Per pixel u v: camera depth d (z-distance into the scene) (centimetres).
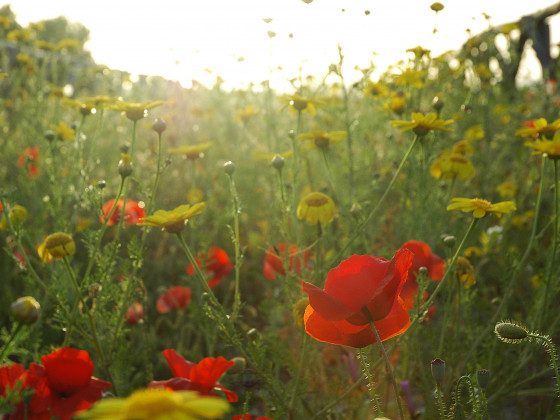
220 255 93
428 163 87
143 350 81
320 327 47
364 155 109
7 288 101
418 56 105
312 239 83
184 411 31
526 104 152
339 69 98
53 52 177
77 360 52
